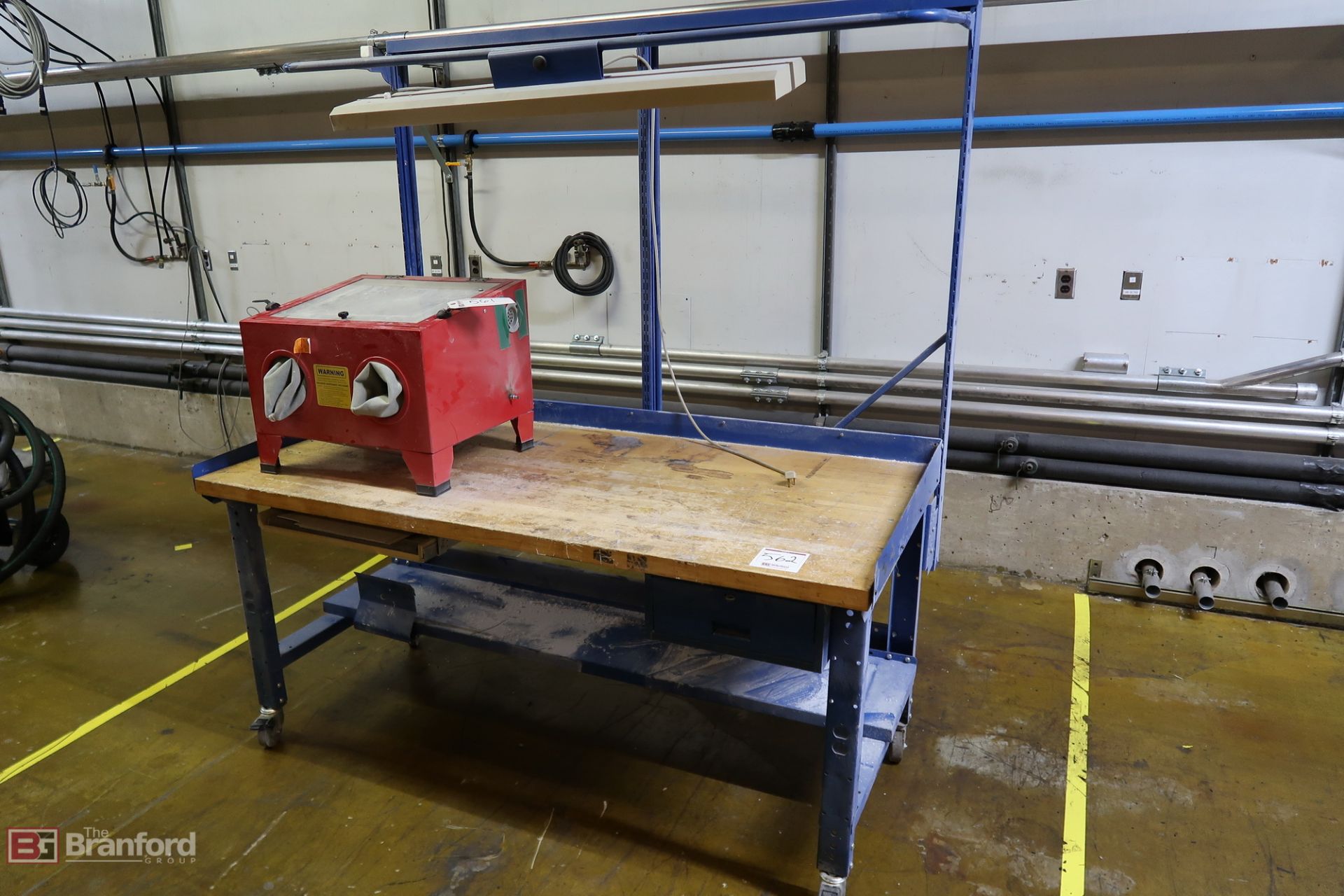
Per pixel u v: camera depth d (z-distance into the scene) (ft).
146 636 8.64
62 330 14.43
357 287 6.64
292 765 6.73
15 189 14.28
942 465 5.97
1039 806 6.21
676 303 10.52
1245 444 8.79
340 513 5.65
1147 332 8.80
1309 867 5.61
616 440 6.96
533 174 10.73
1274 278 8.27
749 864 5.74
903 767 6.64
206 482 6.16
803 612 4.83
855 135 9.14
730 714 7.40
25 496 9.27
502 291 6.23
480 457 6.54
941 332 9.50
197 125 12.61
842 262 9.67
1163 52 8.04
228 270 13.12
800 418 10.05
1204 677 7.73
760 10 5.12
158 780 6.56
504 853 5.84
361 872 5.67
